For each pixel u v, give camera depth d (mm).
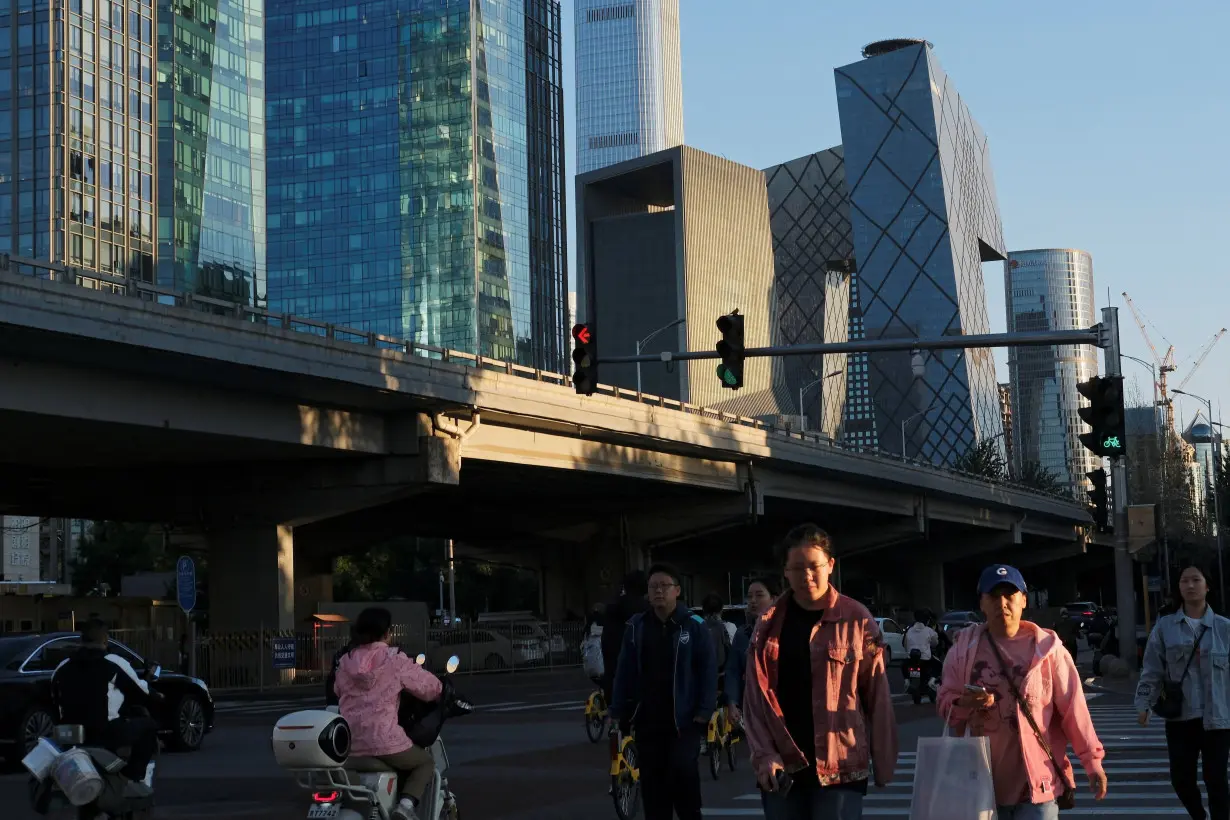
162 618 55094
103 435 41156
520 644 62531
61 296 33375
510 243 187125
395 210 183250
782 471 75188
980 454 163000
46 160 123625
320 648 52188
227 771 19484
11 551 143500
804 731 7051
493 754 21125
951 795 6801
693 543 101375
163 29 136125
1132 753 18969
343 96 187125
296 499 50969
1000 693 7219
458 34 183125
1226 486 110500
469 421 51062
